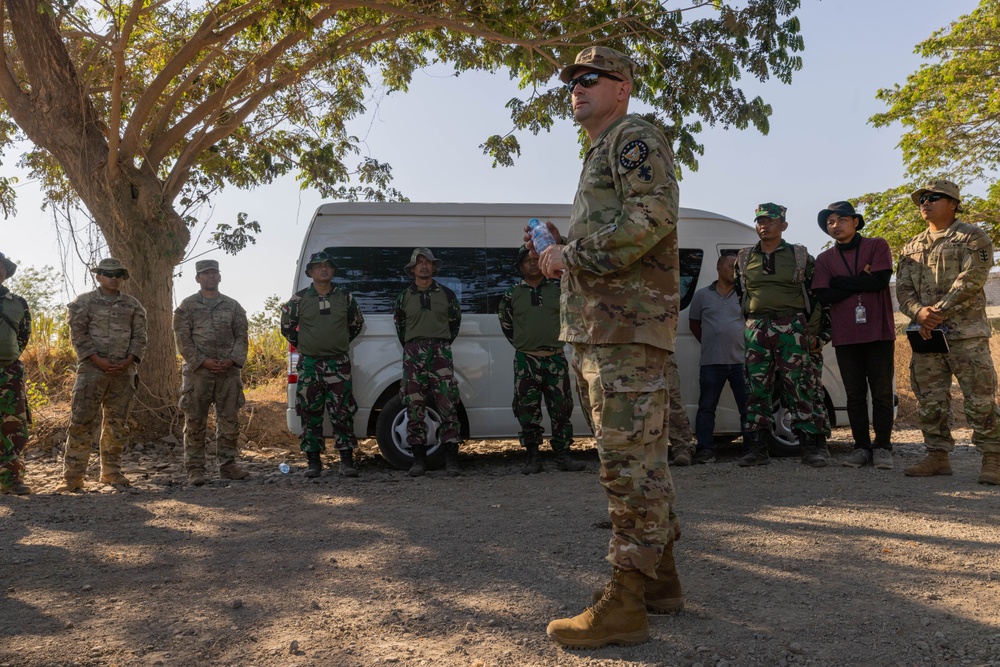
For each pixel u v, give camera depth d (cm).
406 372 689
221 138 944
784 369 666
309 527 482
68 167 856
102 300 655
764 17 861
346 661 267
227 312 699
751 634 285
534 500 555
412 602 330
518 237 754
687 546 413
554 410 696
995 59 2133
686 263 760
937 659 261
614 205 279
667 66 907
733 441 895
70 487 641
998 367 1179
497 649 275
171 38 961
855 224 660
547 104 978
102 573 385
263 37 840
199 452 687
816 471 640
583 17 899
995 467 568
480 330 736
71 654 276
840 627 292
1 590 358
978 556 381
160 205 881
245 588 356
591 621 276
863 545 406
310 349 683
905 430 945
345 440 691
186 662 268
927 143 2197
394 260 736
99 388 650
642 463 276
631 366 275
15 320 619
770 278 663
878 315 648
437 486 629
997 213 2125
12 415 623
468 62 1030
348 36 888
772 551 399
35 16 808
